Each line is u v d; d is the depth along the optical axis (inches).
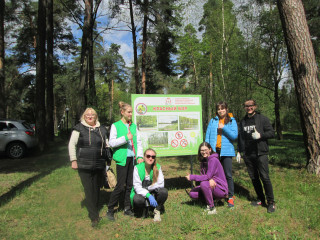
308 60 233.8
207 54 862.5
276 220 151.0
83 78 507.2
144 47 845.8
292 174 247.1
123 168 160.2
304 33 234.8
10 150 407.5
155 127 206.1
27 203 189.2
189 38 839.1
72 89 1451.8
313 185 209.9
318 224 141.4
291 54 241.8
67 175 275.4
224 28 768.3
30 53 1225.4
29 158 414.3
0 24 539.8
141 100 203.9
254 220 152.3
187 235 135.6
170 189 225.0
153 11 739.4
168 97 209.8
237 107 797.9
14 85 1491.1
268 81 782.5
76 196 205.2
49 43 649.6
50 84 648.4
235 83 778.2
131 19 770.8
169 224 148.3
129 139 158.1
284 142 658.2
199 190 177.8
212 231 136.7
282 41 700.0
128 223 152.4
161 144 206.8
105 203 190.5
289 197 189.8
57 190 221.3
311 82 233.3
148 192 156.3
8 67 1337.4
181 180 257.6
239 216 154.3
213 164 171.3
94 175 152.3
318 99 232.7
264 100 913.5
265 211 165.9
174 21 773.3
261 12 657.6
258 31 714.8
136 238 132.1
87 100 507.5
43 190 220.7
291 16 236.7
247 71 746.8
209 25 797.9
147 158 163.0
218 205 181.8
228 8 765.9
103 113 531.5
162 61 872.3
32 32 1042.7
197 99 217.0
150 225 148.7
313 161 235.3
